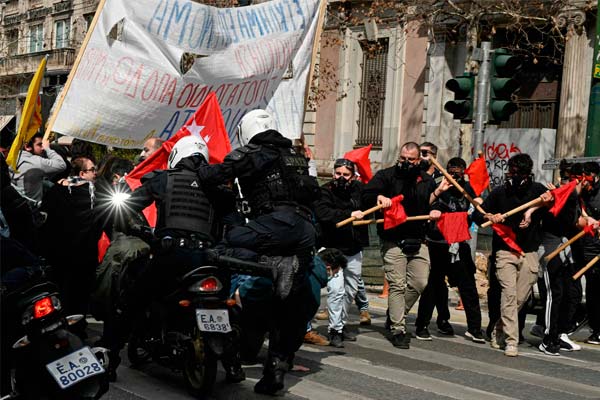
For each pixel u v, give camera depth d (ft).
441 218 27.14
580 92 59.36
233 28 28.73
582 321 30.73
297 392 19.84
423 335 28.48
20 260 15.29
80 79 25.84
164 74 27.14
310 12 29.76
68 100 25.68
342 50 78.23
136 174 24.04
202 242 18.07
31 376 14.84
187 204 18.24
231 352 18.11
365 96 77.00
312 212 19.33
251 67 29.07
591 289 29.86
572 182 25.84
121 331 19.76
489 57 33.91
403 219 25.46
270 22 29.35
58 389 14.15
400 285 26.53
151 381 20.36
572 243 28.17
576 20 59.00
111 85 26.35
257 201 18.76
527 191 26.21
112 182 24.03
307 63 30.17
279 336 19.47
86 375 14.29
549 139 50.65
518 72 65.21
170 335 18.71
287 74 30.42
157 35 27.04
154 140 26.25
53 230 23.24
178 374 21.15
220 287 17.61
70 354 14.40
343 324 26.81
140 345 20.47
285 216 18.45
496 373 23.40
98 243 23.09
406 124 72.79
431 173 29.68
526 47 63.93
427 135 70.23
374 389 20.51
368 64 76.84
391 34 73.82
